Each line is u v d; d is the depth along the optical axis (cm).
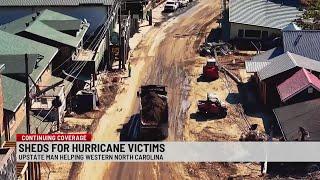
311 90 5366
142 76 6950
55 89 5400
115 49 7231
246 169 4644
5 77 4844
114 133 5325
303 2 8550
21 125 4822
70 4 7538
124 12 8488
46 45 5938
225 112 5681
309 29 7550
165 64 7419
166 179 4531
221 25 8894
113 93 6338
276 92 5819
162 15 9950
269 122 5547
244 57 7644
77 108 5806
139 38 8569
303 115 5044
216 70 6769
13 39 5741
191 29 9088
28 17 6869
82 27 6925
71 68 6206
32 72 5128
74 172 4603
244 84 6619
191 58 7662
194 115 5744
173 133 5312
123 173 4616
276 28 7988
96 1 7512
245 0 8675
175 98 6228
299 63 5969
